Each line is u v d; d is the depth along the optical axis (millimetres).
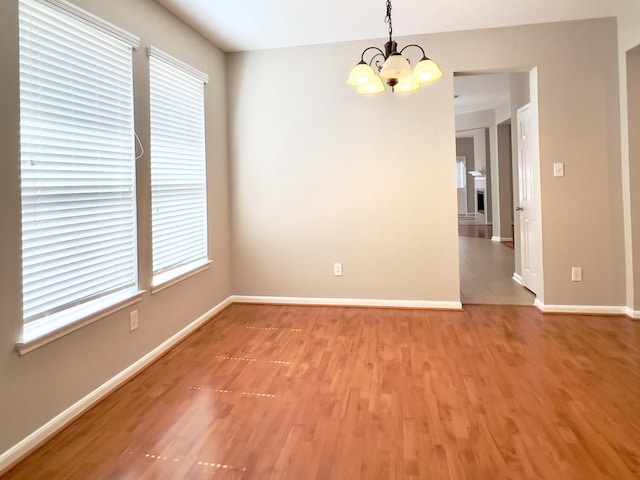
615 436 2023
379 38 4074
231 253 4539
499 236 8680
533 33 3816
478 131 11602
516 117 5043
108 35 2531
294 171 4359
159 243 3152
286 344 3334
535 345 3199
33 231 2047
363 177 4227
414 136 4098
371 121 4172
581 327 3566
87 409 2365
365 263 4281
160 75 3176
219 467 1851
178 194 3447
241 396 2500
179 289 3439
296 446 1993
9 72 1900
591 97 3768
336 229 4316
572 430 2082
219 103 4254
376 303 4277
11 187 1913
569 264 3896
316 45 4215
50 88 2135
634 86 3611
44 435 2072
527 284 4848
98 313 2430
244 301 4543
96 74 2463
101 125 2512
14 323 1924
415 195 4137
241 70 4387
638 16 3383
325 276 4367
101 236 2520
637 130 3627
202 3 3211
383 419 2217
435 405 2352
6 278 1890
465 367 2844
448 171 4062
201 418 2262
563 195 3867
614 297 3842
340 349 3211
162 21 3207
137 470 1843
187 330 3549
